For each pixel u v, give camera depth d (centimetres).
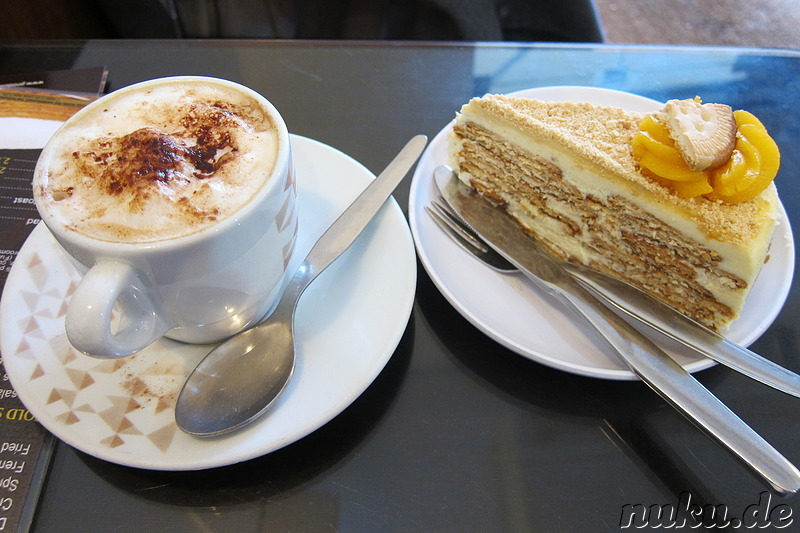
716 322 24
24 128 28
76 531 18
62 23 40
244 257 18
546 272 24
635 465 20
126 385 19
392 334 20
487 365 22
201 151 19
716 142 22
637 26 65
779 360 23
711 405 19
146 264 17
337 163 26
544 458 20
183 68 33
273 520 19
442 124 31
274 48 35
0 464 19
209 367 20
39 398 19
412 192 26
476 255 25
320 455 20
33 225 25
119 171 18
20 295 21
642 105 29
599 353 22
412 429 21
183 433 18
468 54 35
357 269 22
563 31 45
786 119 31
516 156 27
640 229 24
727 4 67
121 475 19
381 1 42
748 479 19
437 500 19
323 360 20
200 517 19
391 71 34
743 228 22
